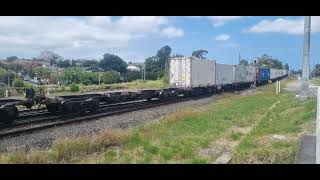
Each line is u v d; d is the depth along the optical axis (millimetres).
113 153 14031
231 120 24062
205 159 13070
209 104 36375
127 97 33250
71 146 14023
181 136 17672
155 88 39312
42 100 22891
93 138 15336
